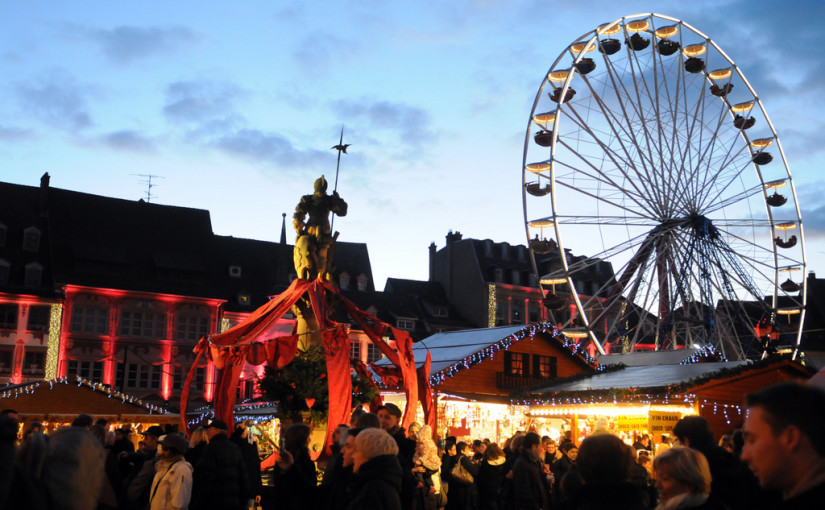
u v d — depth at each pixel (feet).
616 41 126.41
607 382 90.53
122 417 107.04
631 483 16.20
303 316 60.54
